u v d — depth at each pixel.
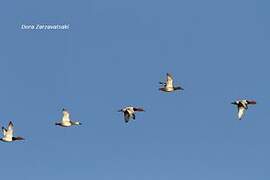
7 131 50.12
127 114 48.66
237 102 47.56
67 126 50.00
